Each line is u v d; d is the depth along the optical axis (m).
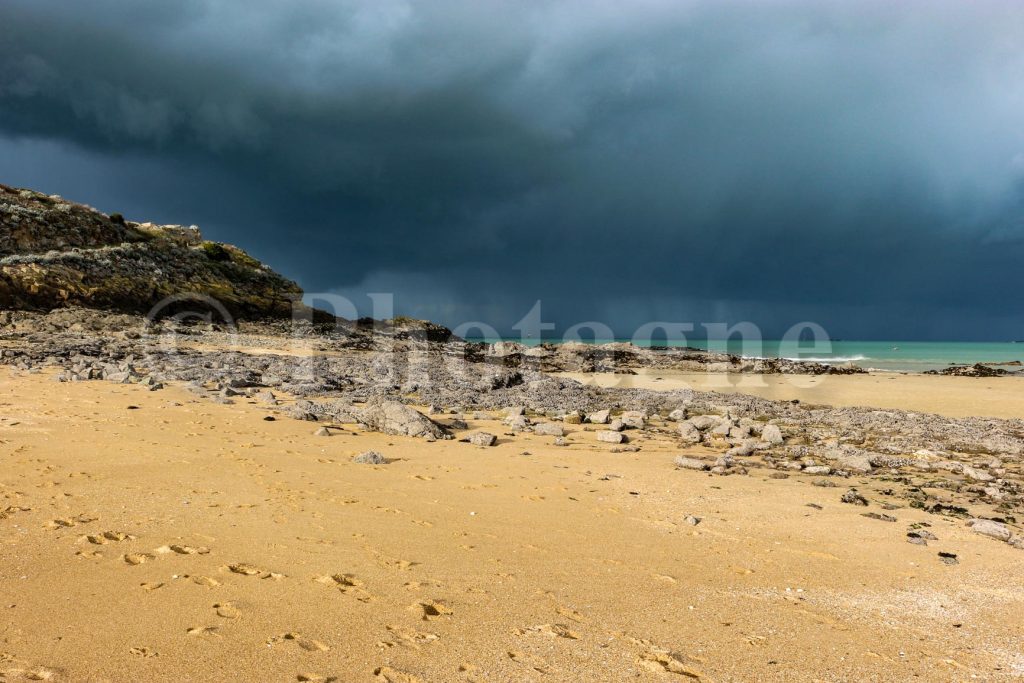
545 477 10.76
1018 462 14.93
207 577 5.71
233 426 14.17
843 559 6.98
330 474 10.14
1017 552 7.35
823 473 12.48
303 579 5.76
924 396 30.69
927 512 9.25
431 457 12.23
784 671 4.43
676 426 19.27
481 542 7.11
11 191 55.50
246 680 4.01
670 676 4.30
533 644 4.71
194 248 64.94
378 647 4.55
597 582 6.07
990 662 4.65
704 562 6.78
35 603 5.06
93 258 49.75
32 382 19.92
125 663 4.17
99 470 9.49
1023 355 80.81
